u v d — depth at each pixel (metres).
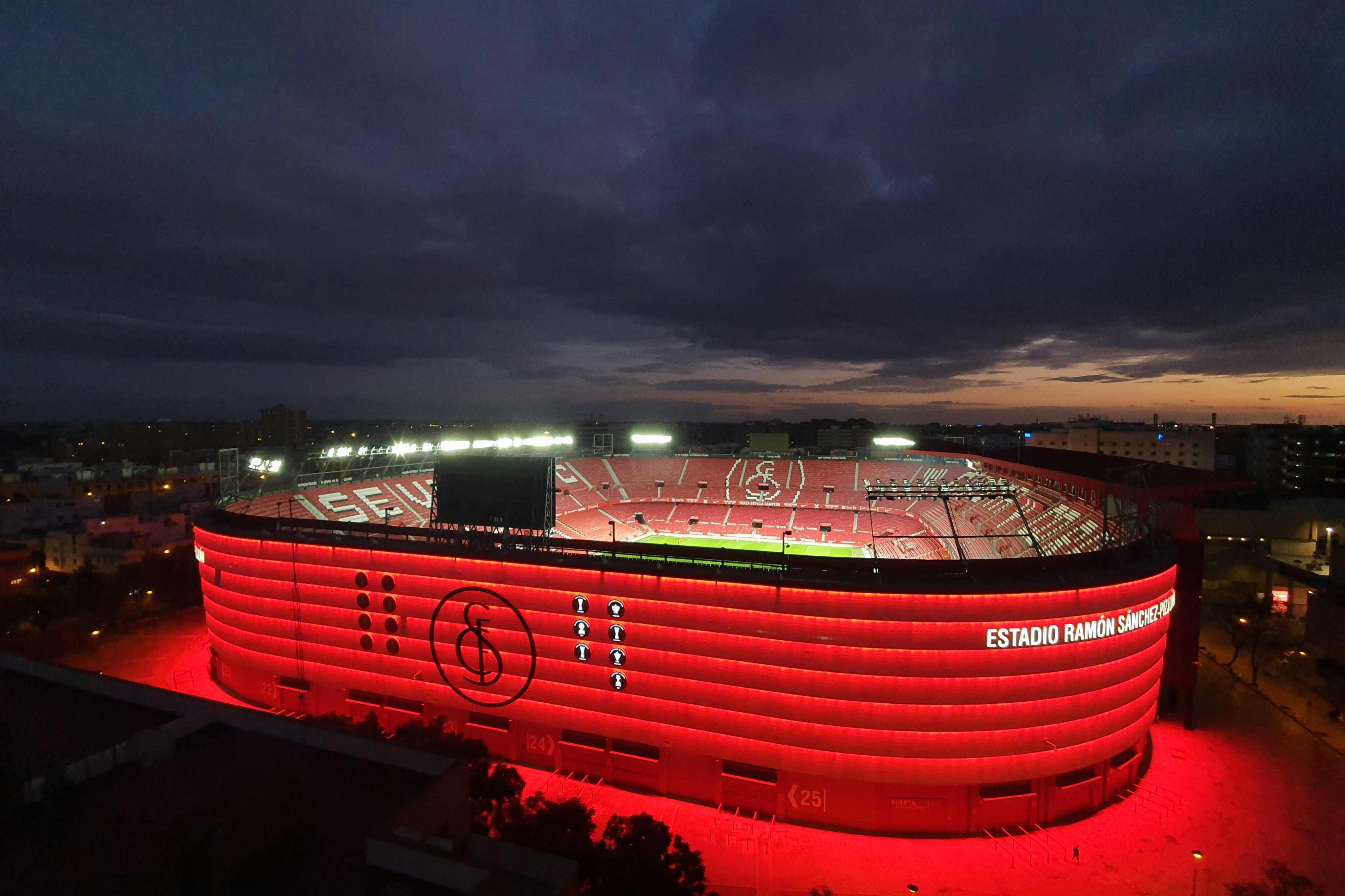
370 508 87.19
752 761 40.88
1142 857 36.34
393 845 17.00
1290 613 71.75
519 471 47.66
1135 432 163.50
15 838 18.16
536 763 46.25
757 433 166.25
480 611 46.88
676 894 25.09
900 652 38.59
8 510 102.69
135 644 67.31
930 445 142.12
